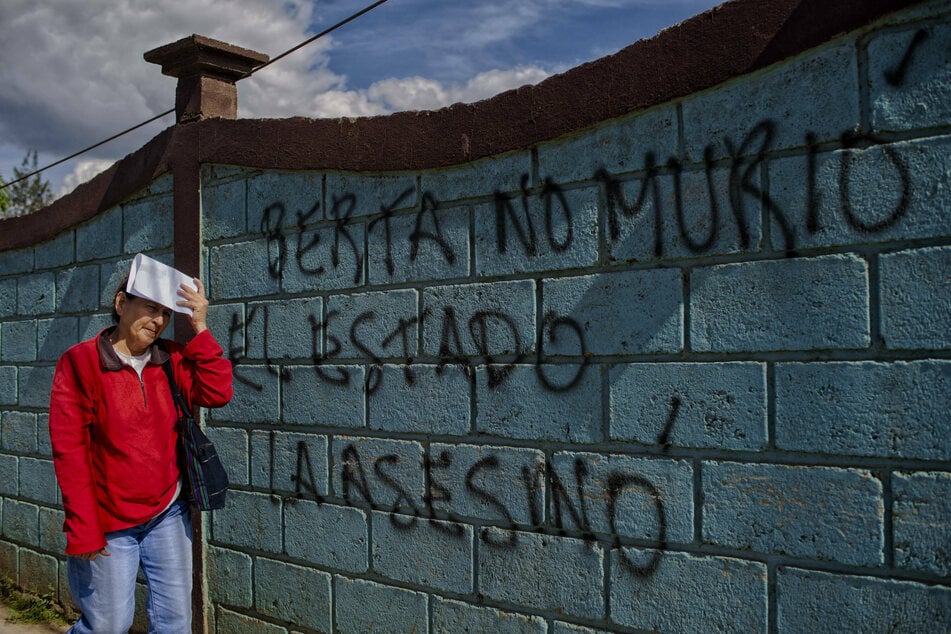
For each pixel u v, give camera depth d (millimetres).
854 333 2436
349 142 3684
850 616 2422
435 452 3389
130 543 3168
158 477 3178
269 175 4059
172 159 4504
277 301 4000
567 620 3012
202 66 4500
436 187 3420
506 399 3178
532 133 3102
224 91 4613
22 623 5031
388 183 3584
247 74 4711
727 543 2654
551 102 3061
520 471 3133
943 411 2291
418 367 3451
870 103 2420
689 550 2732
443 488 3359
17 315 5676
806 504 2508
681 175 2775
